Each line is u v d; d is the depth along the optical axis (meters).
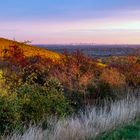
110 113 14.75
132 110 15.12
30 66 19.22
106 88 19.70
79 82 19.42
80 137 11.70
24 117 15.07
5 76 17.88
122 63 24.48
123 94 19.80
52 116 15.45
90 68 22.16
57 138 11.52
